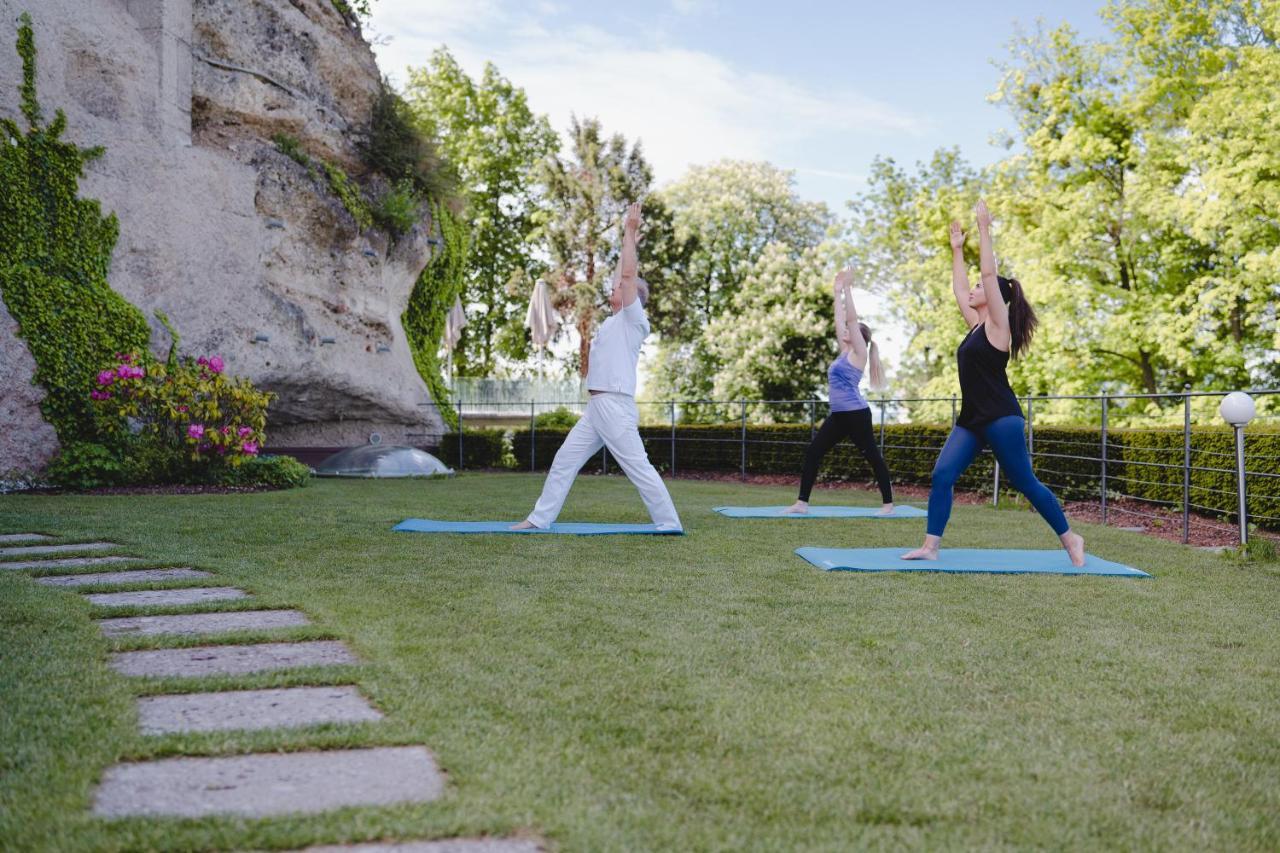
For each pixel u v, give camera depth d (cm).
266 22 1175
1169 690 248
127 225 954
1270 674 265
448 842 153
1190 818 168
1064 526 463
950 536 594
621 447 566
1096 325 1483
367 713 219
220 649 278
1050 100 1603
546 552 484
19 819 156
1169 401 1438
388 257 1402
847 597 372
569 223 2998
